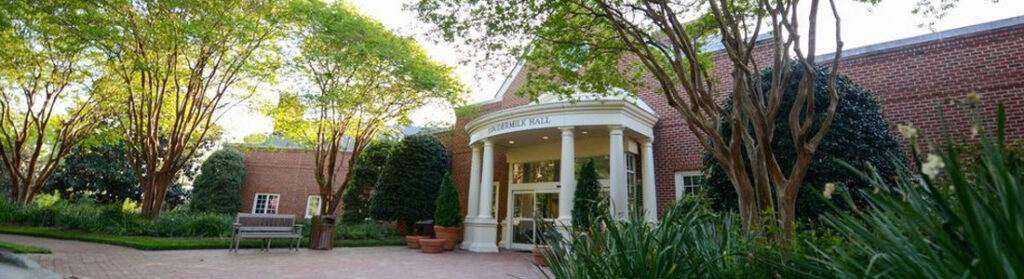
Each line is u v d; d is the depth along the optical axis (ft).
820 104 24.21
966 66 28.53
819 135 15.37
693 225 10.24
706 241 9.77
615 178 34.78
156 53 36.68
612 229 9.84
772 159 15.72
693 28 23.29
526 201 46.75
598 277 9.30
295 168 82.89
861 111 23.97
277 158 82.79
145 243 31.40
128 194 80.74
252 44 38.96
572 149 36.81
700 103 18.89
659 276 8.98
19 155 54.29
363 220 59.52
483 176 42.73
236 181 78.54
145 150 42.80
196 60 39.19
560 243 11.18
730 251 9.46
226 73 41.09
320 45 42.01
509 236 46.21
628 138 39.24
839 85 24.89
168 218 41.37
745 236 10.90
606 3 20.66
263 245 34.60
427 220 51.49
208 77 41.01
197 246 32.68
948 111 28.30
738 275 8.64
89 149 69.82
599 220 11.78
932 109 28.94
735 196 25.00
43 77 45.27
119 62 37.70
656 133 41.09
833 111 15.38
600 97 37.50
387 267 27.91
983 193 4.82
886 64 31.50
